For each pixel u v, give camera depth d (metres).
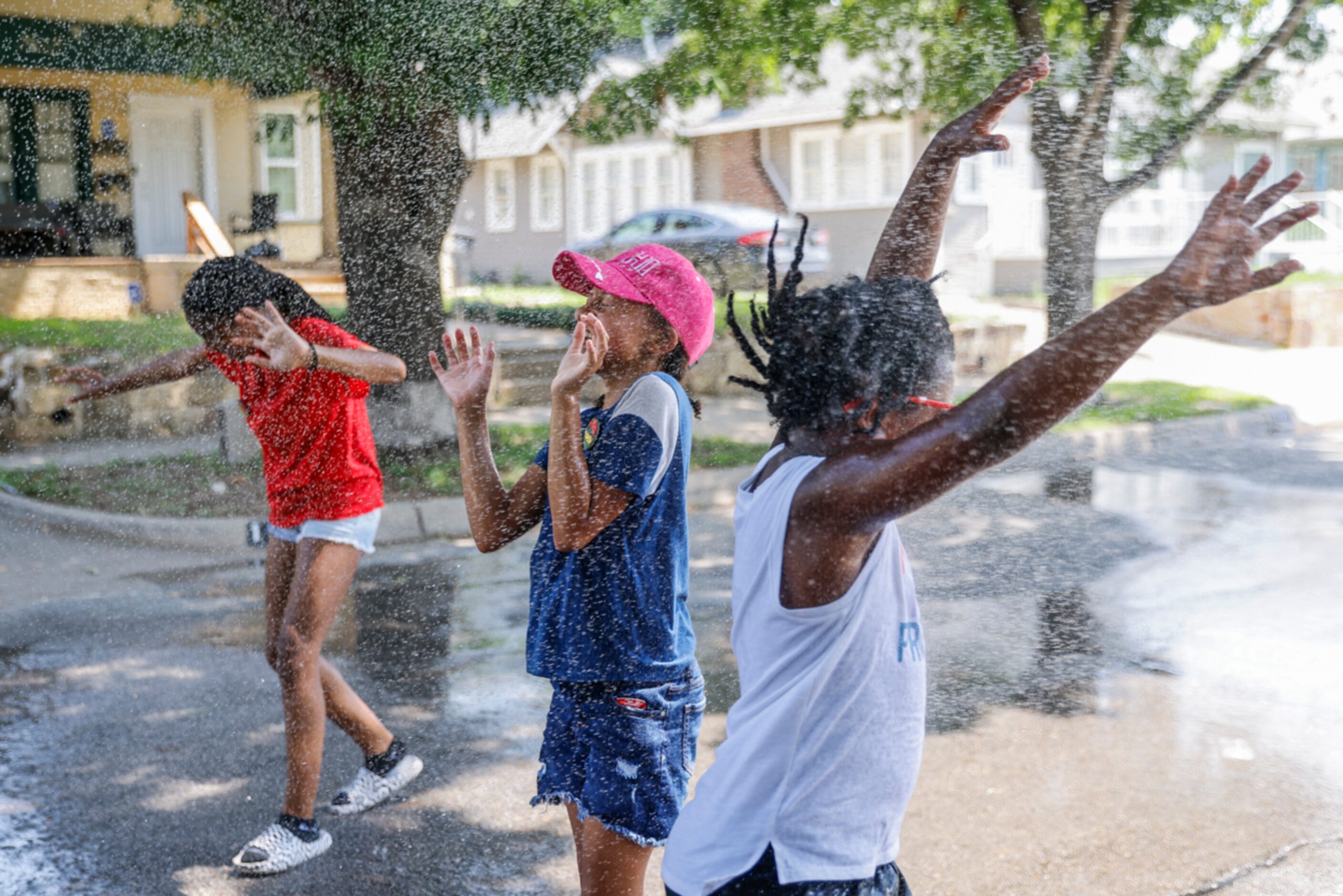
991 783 3.06
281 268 13.30
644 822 1.99
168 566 5.52
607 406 2.08
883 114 8.98
